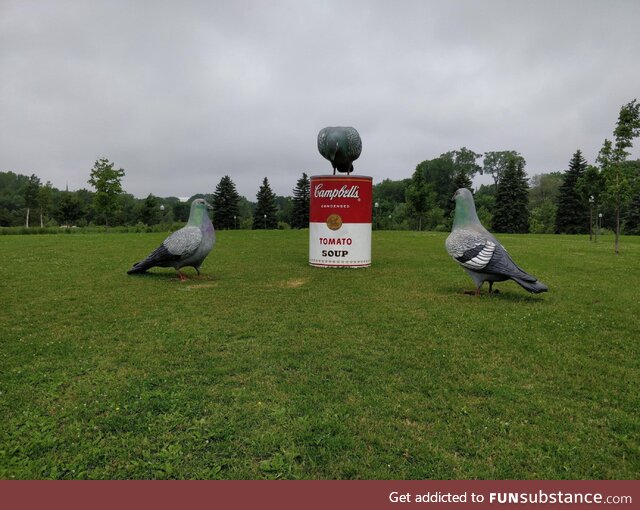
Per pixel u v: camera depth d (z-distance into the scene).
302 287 10.38
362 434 3.98
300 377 5.14
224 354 5.84
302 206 73.00
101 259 14.88
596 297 9.53
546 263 15.61
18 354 5.82
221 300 8.91
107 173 35.03
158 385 4.93
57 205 69.12
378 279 11.59
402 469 3.56
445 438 3.94
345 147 13.98
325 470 3.54
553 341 6.51
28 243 20.50
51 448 3.79
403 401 4.59
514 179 63.19
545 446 3.84
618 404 4.61
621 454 3.76
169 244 11.04
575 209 57.88
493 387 4.93
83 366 5.42
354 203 13.60
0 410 4.37
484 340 6.51
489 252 9.21
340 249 13.67
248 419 4.20
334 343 6.29
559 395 4.80
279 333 6.73
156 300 8.86
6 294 9.35
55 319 7.46
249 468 3.56
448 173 87.69
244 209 93.00
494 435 4.01
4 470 3.49
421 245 22.06
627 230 60.62
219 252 18.12
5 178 98.31
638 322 7.51
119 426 4.11
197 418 4.24
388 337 6.59
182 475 3.48
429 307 8.43
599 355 5.96
